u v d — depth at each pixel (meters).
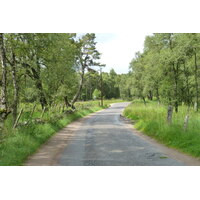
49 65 19.75
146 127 15.52
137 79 45.16
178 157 8.41
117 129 17.30
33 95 18.69
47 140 12.63
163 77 18.72
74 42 36.50
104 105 60.94
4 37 13.05
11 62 14.39
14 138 9.93
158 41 19.22
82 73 39.38
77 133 15.56
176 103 18.12
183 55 15.13
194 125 12.48
